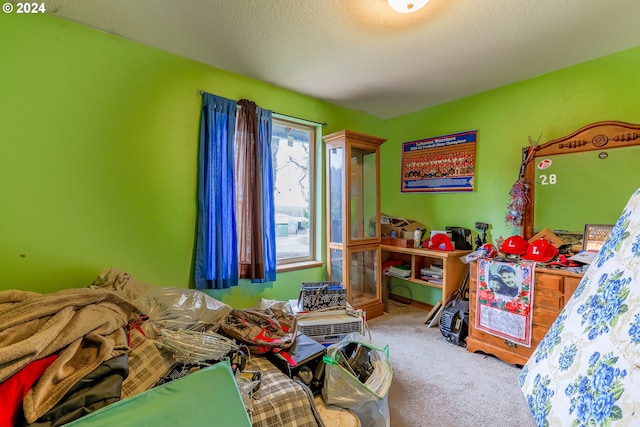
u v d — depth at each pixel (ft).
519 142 8.43
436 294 10.54
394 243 10.54
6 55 5.11
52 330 3.50
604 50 6.67
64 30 5.59
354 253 9.89
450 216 10.18
